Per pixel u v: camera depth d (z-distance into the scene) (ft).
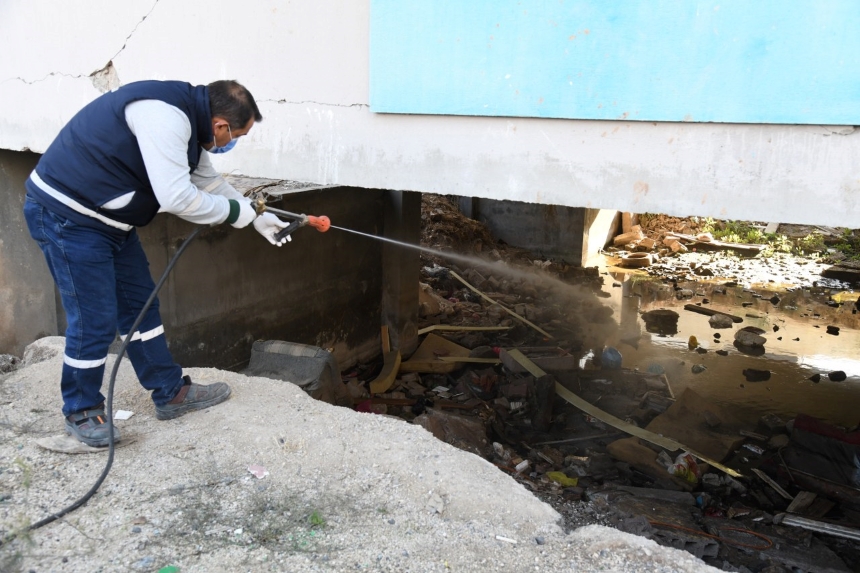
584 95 11.09
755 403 27.40
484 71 11.91
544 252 50.96
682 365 31.63
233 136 10.11
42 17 17.62
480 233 50.31
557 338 35.01
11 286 23.22
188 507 9.08
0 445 10.50
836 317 39.34
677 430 24.25
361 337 32.60
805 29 9.32
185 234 22.67
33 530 8.41
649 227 59.06
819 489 20.76
